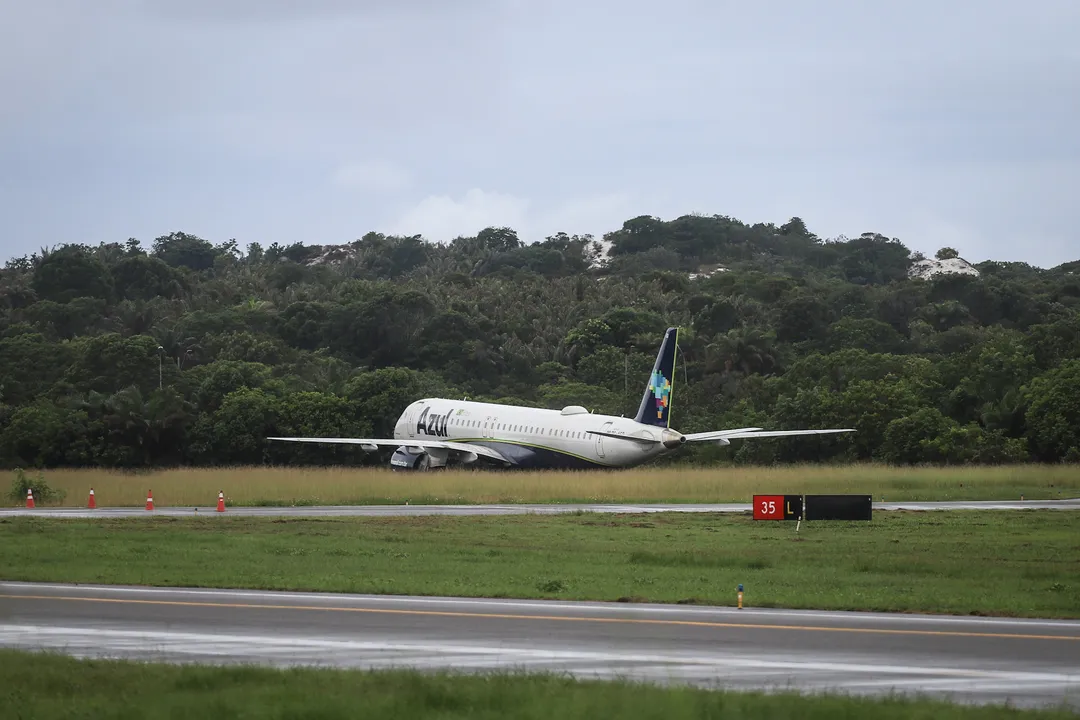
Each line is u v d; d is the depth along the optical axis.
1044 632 96.38
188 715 67.81
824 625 99.00
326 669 78.94
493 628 97.00
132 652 87.56
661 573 133.50
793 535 178.38
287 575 128.50
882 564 141.00
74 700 72.12
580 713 66.69
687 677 79.75
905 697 72.31
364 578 126.31
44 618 101.56
